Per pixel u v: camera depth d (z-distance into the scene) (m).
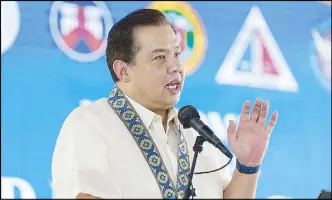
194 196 7.24
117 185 7.86
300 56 15.38
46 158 13.20
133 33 8.43
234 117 14.64
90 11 13.78
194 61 14.52
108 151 8.02
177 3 14.51
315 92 15.41
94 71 13.70
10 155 12.98
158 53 8.34
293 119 15.19
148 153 8.17
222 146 7.29
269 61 15.09
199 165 8.45
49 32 13.46
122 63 8.54
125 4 14.06
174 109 8.62
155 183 8.04
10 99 13.08
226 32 14.82
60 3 13.59
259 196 14.80
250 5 15.07
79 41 13.66
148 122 8.35
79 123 8.12
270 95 15.04
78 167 7.73
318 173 15.30
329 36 15.59
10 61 13.16
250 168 8.16
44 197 13.10
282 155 15.06
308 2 15.54
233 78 14.76
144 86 8.38
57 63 13.46
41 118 13.24
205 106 14.48
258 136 8.05
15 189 12.96
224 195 8.45
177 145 8.52
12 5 13.25
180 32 14.47
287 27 15.34
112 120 8.30
